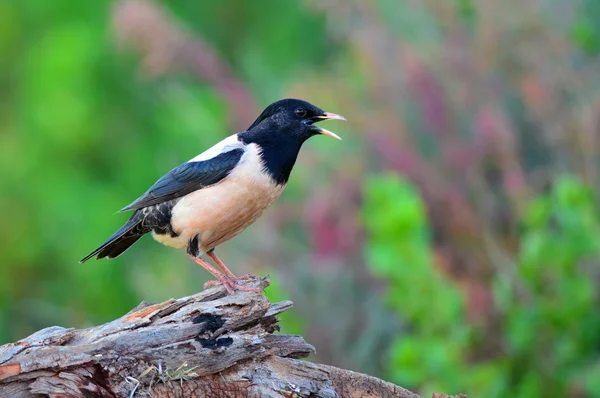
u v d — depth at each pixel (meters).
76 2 23.20
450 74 15.40
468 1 16.41
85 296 20.62
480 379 12.56
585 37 15.06
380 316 14.59
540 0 15.37
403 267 12.40
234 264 15.64
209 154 9.38
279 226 15.88
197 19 24.27
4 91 23.81
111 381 7.18
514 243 14.43
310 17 22.80
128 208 9.45
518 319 12.66
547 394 12.66
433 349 12.21
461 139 15.22
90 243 20.97
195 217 9.33
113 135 22.48
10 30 23.80
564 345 12.60
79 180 21.83
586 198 12.53
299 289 14.98
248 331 7.72
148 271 17.62
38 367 7.00
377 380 7.92
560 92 14.99
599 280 13.48
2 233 21.77
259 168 9.31
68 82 22.00
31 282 21.94
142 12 16.38
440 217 14.80
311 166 15.61
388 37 16.00
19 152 22.33
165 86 20.44
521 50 15.34
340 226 14.78
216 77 16.42
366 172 15.15
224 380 7.45
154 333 7.35
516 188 14.08
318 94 16.22
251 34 24.12
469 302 13.66
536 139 15.31
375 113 15.69
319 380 7.66
